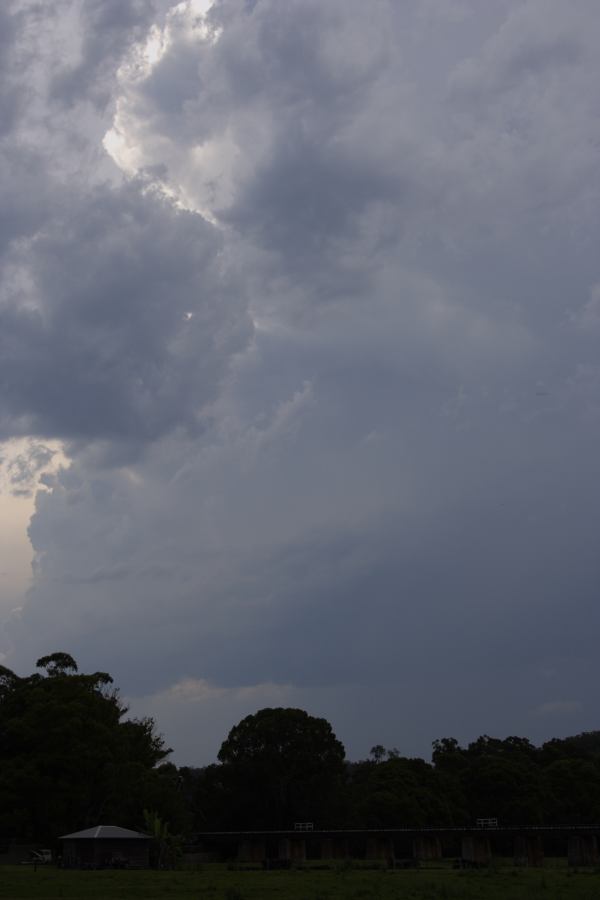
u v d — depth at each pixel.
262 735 133.00
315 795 132.00
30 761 100.75
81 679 117.56
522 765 144.12
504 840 114.62
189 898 52.75
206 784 134.88
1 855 101.50
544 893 53.22
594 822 143.38
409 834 108.12
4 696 116.44
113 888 58.78
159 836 93.31
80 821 104.06
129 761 111.00
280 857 114.38
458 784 144.00
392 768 141.25
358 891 55.09
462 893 53.25
